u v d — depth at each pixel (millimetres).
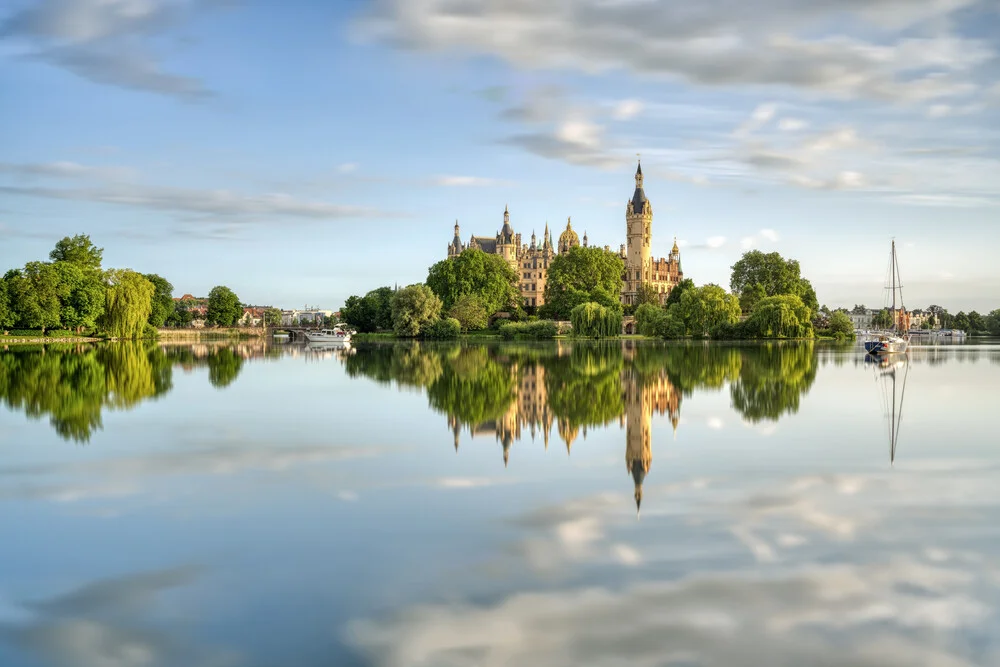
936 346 175000
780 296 169125
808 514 24344
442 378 73938
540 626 16875
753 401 53156
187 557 21031
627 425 42250
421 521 23906
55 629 17047
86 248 168125
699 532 22562
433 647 16094
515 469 30875
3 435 39000
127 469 31203
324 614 17594
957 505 25312
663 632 16578
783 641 16188
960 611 17422
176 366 88312
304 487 28109
